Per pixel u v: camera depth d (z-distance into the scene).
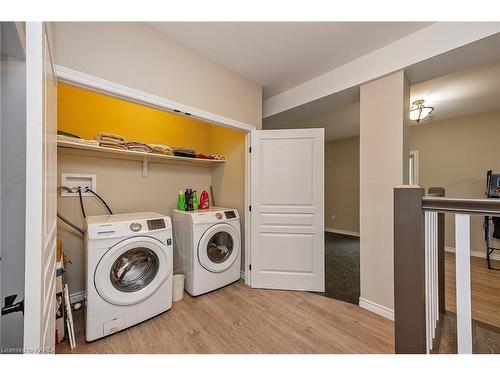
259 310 2.02
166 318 1.89
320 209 2.38
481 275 2.79
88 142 1.89
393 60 1.86
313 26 1.68
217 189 3.12
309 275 2.40
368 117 2.05
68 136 1.81
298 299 2.23
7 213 0.73
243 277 2.72
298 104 2.61
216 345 1.57
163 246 1.93
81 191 2.15
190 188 2.98
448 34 1.59
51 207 1.09
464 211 0.84
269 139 2.47
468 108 3.30
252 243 2.49
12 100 0.73
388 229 1.91
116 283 1.75
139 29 1.63
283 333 1.70
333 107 2.65
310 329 1.75
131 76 1.59
